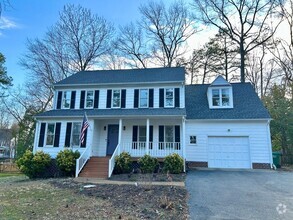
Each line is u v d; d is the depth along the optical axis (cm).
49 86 2788
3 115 4209
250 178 1122
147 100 1764
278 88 2511
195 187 920
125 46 3108
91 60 2952
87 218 566
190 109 1772
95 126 1678
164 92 1756
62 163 1405
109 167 1308
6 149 5572
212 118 1634
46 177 1441
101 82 1836
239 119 1593
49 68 2783
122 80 1852
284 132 1938
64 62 2833
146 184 962
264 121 1577
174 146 1548
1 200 769
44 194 859
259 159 1538
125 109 1738
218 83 1789
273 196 778
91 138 1585
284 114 1936
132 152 1540
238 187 919
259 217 581
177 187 908
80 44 2906
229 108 1714
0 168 2612
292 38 2602
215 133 1627
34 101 2908
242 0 2630
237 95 1850
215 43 2833
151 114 1519
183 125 1493
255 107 1677
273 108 2080
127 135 1711
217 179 1100
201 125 1656
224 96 1761
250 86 1944
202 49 2916
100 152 1705
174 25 3028
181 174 1276
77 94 1869
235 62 2767
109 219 560
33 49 2716
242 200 733
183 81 1725
